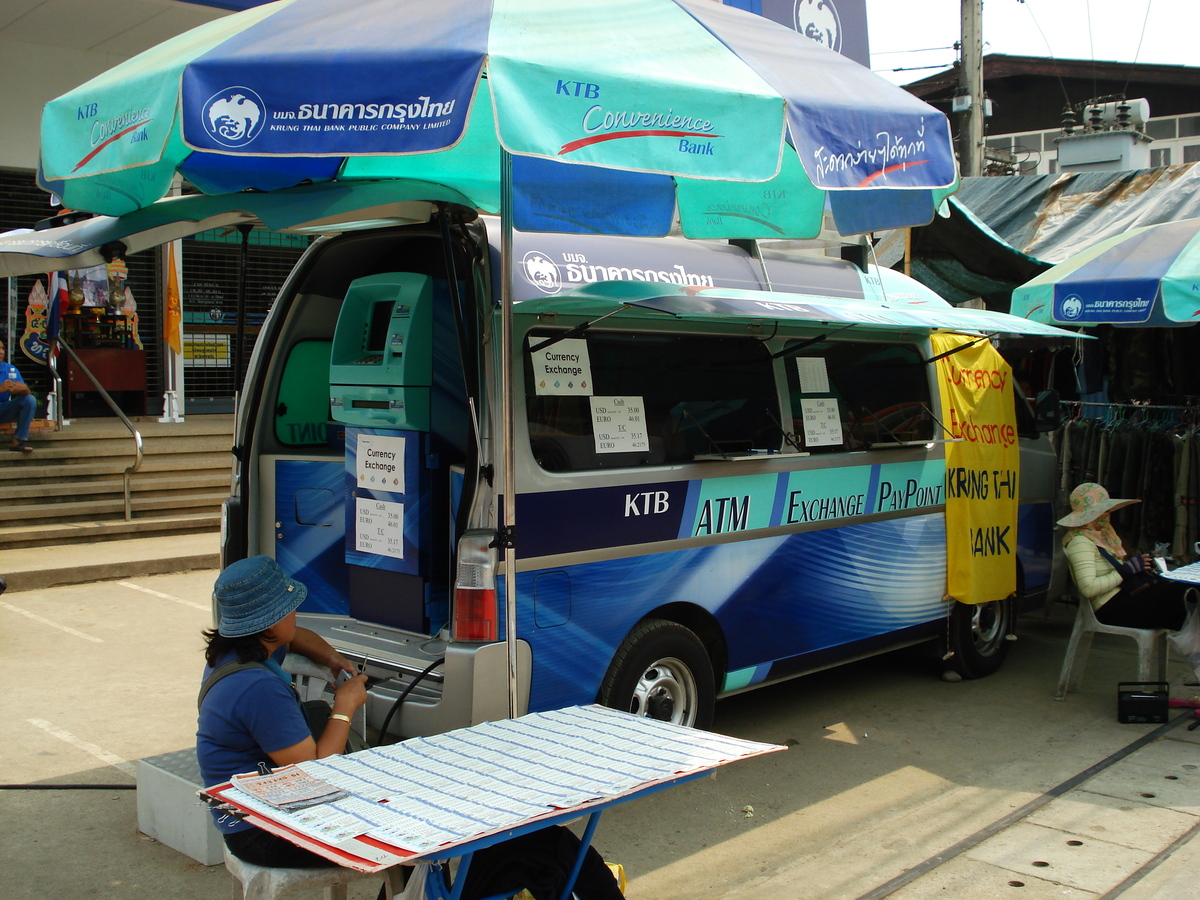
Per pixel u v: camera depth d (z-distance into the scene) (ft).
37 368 43.37
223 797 8.18
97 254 14.38
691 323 16.22
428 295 14.44
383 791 8.34
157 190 13.34
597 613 14.39
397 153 9.43
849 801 15.66
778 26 15.01
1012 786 16.24
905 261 31.24
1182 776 16.63
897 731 18.76
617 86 10.18
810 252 23.25
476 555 12.92
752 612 16.85
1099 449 28.14
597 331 14.93
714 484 16.05
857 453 18.52
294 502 16.57
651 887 12.96
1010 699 20.70
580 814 8.11
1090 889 12.83
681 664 15.74
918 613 20.04
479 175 14.97
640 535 14.96
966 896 12.70
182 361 46.60
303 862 9.00
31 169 41.88
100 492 34.71
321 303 16.93
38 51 41.29
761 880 13.15
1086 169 47.62
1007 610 22.43
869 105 12.59
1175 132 67.46
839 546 18.29
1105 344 30.32
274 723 9.56
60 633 24.41
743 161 11.13
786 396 17.63
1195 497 25.95
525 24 10.48
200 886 12.84
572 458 14.23
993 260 32.53
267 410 16.76
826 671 22.59
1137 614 19.95
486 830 7.50
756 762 17.22
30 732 18.11
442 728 12.91
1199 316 23.16
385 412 14.69
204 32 12.61
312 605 16.55
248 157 13.96
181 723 18.66
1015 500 21.80
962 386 20.97
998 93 73.05
